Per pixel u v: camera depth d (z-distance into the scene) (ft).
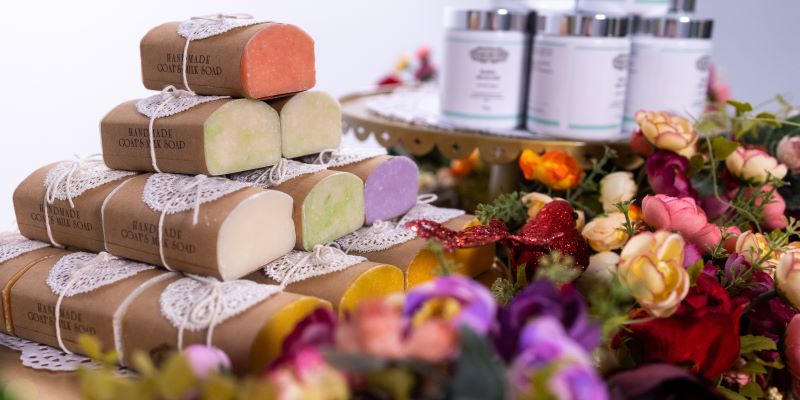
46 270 1.74
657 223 1.75
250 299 1.47
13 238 1.97
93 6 2.68
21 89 2.53
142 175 1.80
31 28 2.52
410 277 1.82
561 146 2.30
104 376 1.08
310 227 1.76
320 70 3.73
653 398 1.21
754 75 4.66
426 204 2.22
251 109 1.73
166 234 1.60
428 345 0.97
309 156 2.04
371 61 4.07
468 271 2.02
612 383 1.26
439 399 1.00
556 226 1.81
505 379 0.96
